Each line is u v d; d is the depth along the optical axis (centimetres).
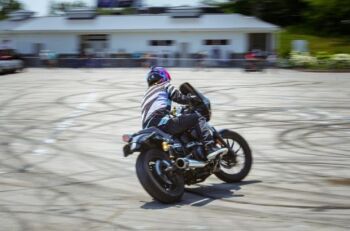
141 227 636
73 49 5281
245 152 854
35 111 1841
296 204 719
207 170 777
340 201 730
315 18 6438
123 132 1377
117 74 3644
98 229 632
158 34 5081
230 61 4519
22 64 4088
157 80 793
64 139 1291
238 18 5181
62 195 796
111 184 857
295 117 1595
